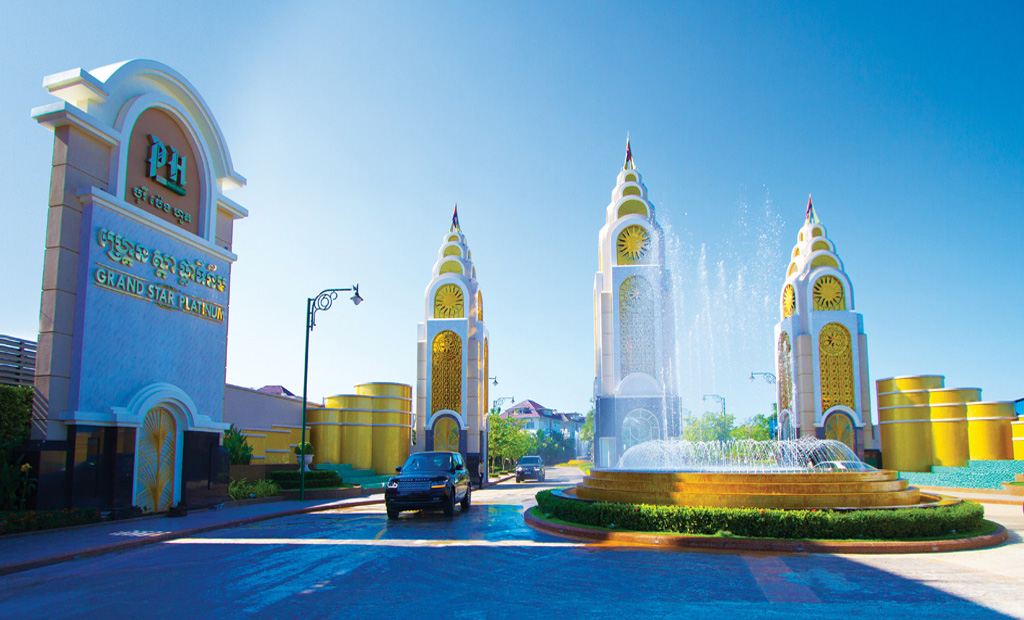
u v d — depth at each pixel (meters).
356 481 32.41
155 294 18.14
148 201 18.25
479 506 21.22
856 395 38.31
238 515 17.59
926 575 9.43
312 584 8.99
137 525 15.23
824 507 13.13
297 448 31.61
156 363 18.12
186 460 18.78
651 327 35.25
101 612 7.61
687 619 7.21
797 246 43.38
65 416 15.35
